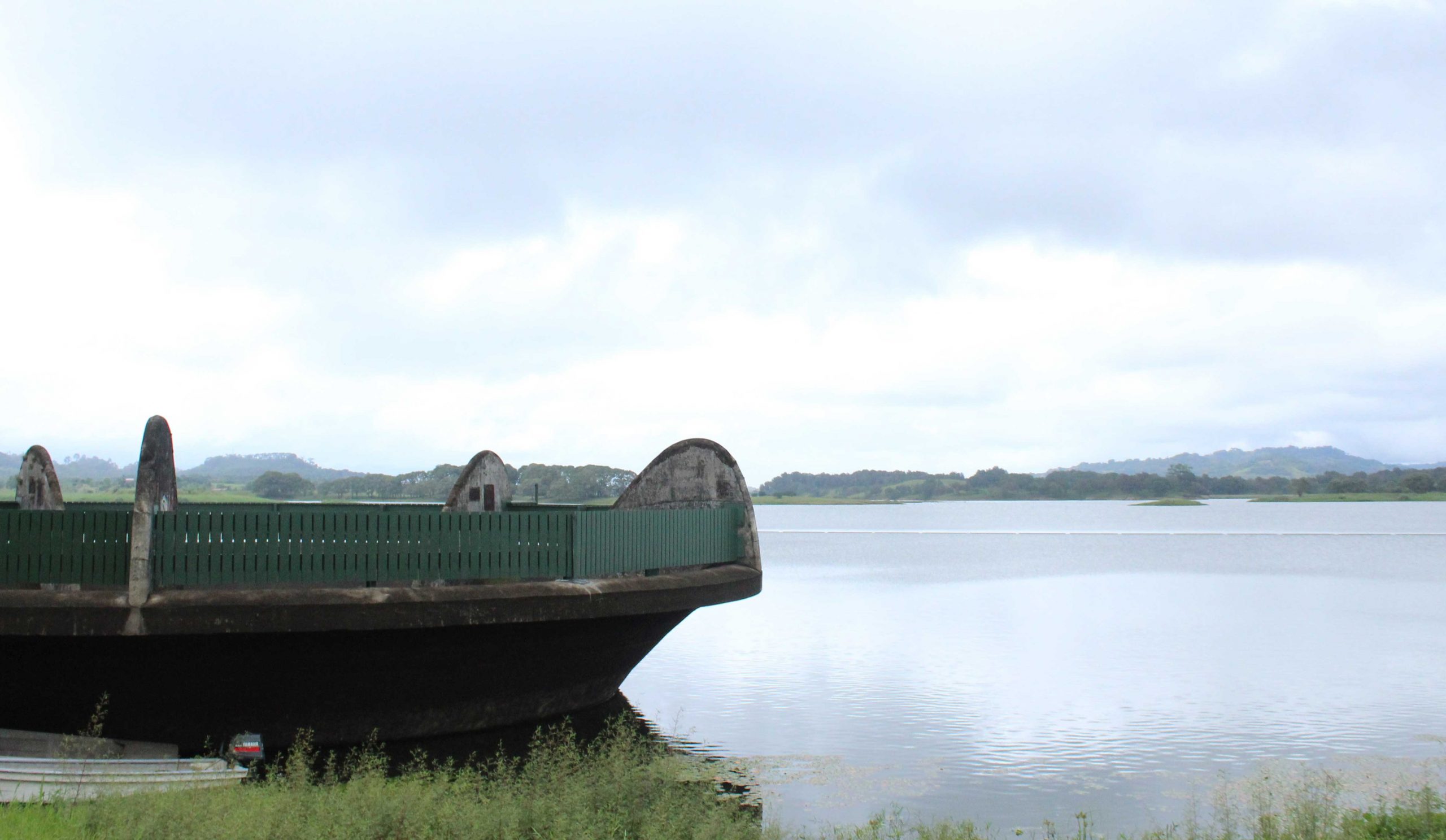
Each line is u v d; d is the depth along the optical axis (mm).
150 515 15125
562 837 11914
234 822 11320
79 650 15453
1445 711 25938
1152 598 56188
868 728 23859
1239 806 17828
